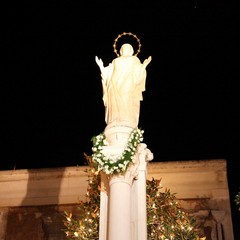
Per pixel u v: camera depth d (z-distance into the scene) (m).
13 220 15.07
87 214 10.77
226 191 14.78
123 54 11.20
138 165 9.88
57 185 15.46
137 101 10.58
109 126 10.00
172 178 15.09
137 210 9.61
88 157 11.47
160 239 10.66
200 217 14.37
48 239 14.56
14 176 15.77
